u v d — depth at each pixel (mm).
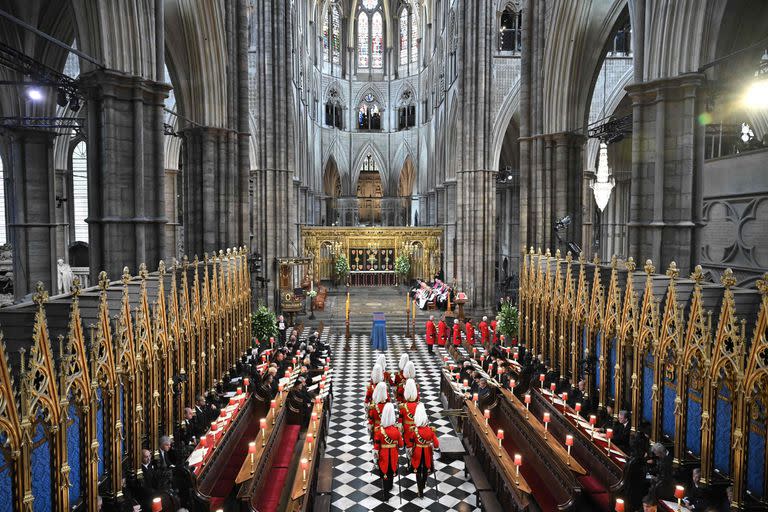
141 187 14438
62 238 34000
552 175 24438
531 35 24766
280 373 17641
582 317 16719
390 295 43688
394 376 15039
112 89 13859
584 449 11859
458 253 37156
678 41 15156
